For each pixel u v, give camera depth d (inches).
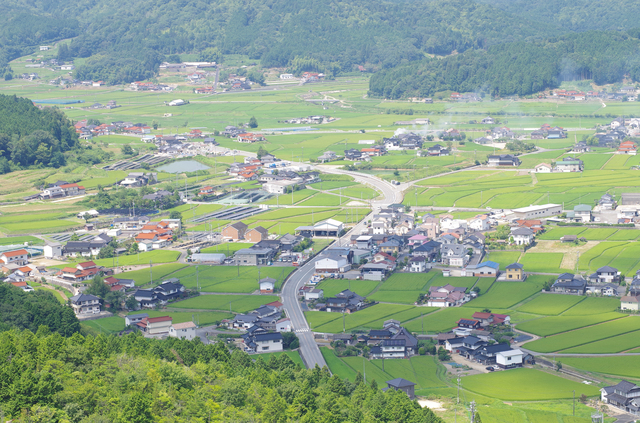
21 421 4220.0
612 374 6053.2
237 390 4995.1
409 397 5546.3
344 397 5305.1
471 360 6584.6
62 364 5083.7
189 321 7401.6
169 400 4702.3
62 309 7190.0
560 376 6092.5
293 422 4793.3
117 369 5137.8
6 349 5147.6
